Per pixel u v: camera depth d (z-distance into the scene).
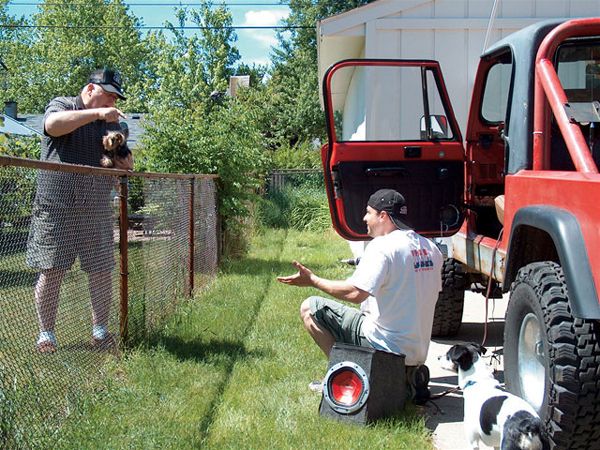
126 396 4.38
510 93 4.44
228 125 10.98
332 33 9.27
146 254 6.00
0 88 47.81
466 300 8.26
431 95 9.09
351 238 5.48
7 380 3.59
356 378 4.19
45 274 4.21
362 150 5.46
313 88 38.59
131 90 35.75
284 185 19.81
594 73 4.77
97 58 51.59
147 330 5.79
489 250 4.96
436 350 6.05
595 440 3.35
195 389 4.61
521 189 3.98
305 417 4.24
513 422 3.27
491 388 3.69
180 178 7.14
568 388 3.28
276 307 7.35
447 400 4.72
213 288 8.36
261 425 4.12
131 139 23.48
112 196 5.18
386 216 4.45
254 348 5.71
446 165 5.57
